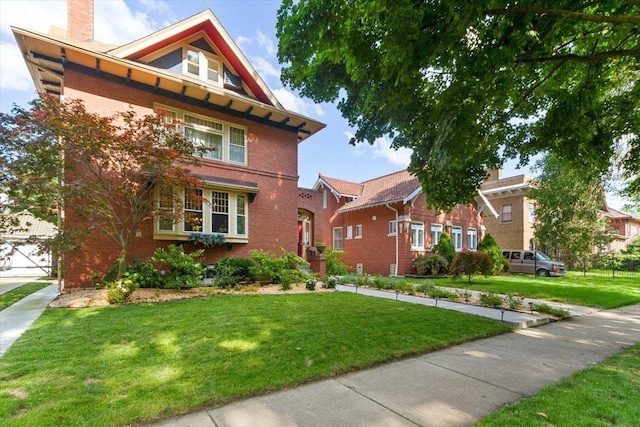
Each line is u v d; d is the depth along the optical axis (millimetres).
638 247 25500
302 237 17266
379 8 3916
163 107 10375
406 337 5102
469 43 4496
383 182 21594
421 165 7219
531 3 4031
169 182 8172
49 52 8570
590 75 6004
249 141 12305
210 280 10336
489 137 6812
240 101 11367
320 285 10961
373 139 7363
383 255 18531
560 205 19500
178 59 11000
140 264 8797
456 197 7473
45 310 6406
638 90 6211
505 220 24234
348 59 4684
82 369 3512
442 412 2900
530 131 6930
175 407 2791
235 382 3289
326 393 3232
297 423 2660
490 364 4207
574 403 3023
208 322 5488
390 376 3723
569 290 11430
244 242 11703
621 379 3672
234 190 11484
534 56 4992
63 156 7930
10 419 2555
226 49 11812
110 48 9844
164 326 5203
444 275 16828
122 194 8758
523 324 6398
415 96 5602
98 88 9289
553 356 4582
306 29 4266
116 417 2617
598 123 6367
